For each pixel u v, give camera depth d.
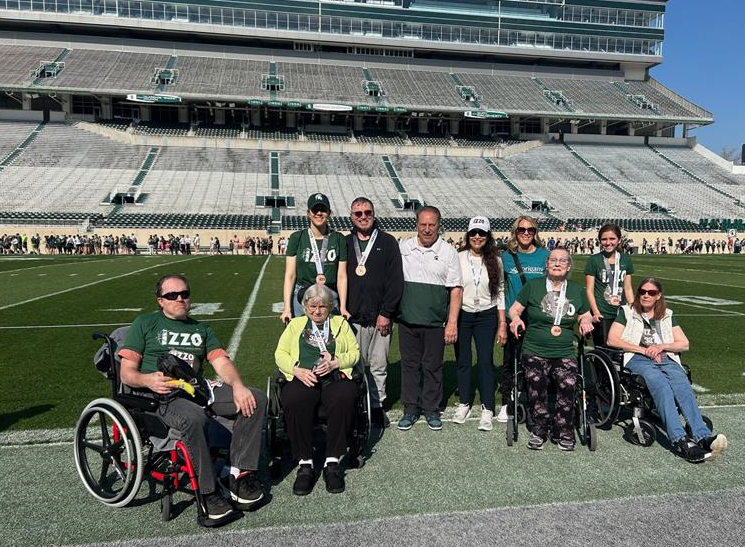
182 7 52.97
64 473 4.16
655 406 4.66
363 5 55.91
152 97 45.72
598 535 3.33
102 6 51.81
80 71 48.09
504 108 52.41
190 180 40.22
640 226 40.59
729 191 47.22
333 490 3.90
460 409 5.29
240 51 55.03
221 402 3.97
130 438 3.54
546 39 59.31
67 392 6.05
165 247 34.06
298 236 5.07
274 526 3.45
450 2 58.25
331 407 4.02
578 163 50.38
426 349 5.15
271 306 12.86
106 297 13.96
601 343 5.93
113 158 41.69
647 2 59.75
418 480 4.09
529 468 4.28
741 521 3.48
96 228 33.56
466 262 5.23
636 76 62.28
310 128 52.56
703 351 8.21
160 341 3.98
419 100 51.69
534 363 4.73
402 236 36.50
